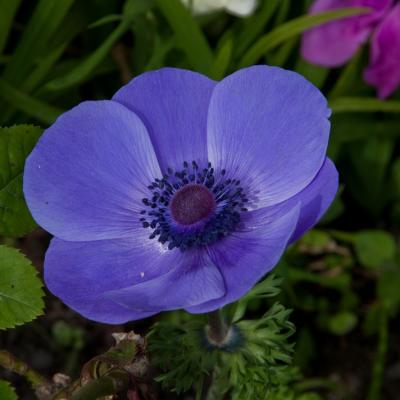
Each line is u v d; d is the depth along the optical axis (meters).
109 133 0.32
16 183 0.33
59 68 0.47
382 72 0.46
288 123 0.32
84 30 0.48
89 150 0.32
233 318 0.35
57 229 0.32
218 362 0.35
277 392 0.41
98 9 0.48
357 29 0.46
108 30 0.48
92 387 0.32
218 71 0.44
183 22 0.44
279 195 0.32
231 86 0.32
